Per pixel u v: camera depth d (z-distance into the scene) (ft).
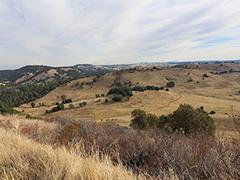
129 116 329.31
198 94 524.52
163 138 18.85
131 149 17.49
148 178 12.53
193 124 62.64
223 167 11.93
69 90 645.92
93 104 409.08
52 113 404.57
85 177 10.27
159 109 367.04
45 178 10.51
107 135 22.99
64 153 13.19
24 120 44.91
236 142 13.83
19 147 14.92
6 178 10.58
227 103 420.36
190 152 15.15
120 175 10.78
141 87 506.89
